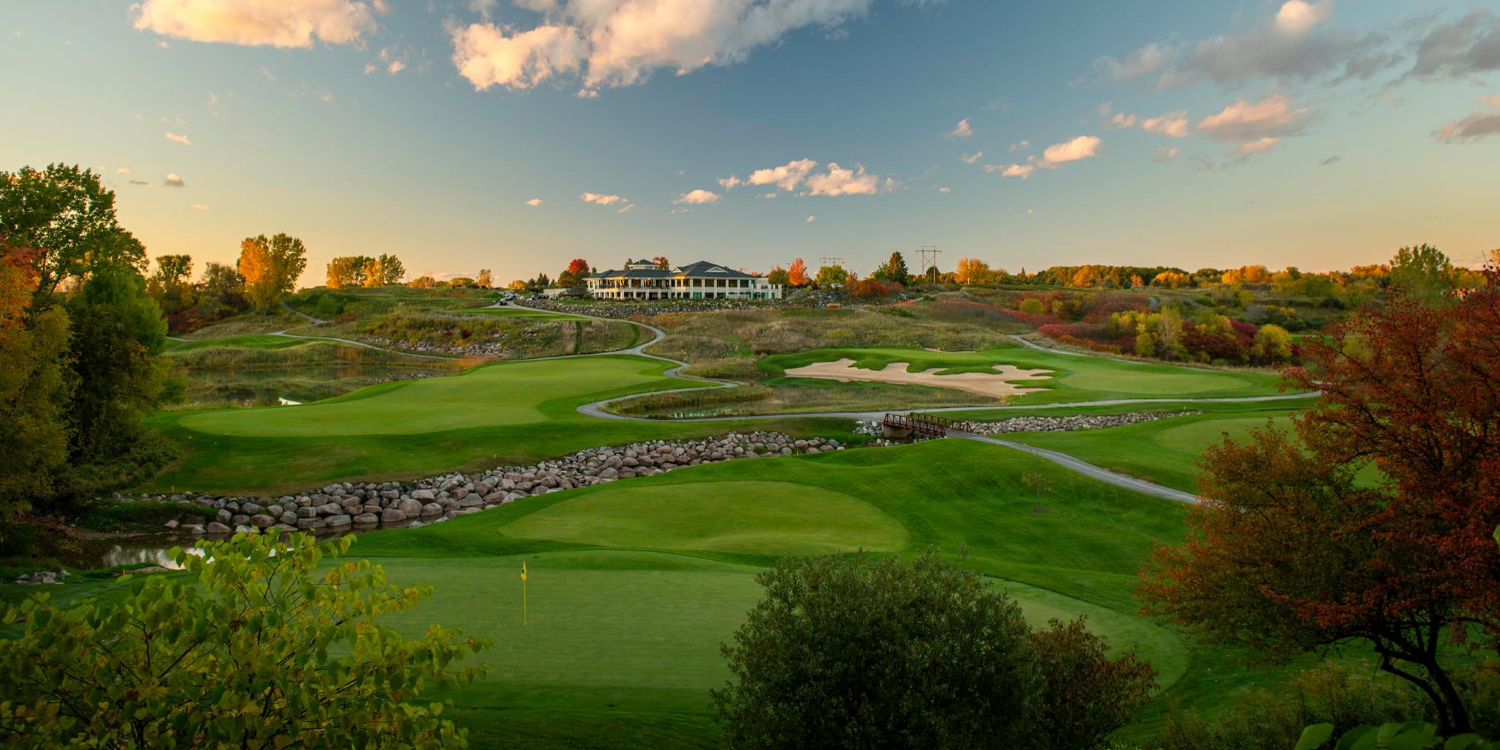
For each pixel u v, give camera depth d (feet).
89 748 15.92
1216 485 43.09
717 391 217.36
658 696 39.73
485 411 182.09
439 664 19.26
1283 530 39.45
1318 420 40.04
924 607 31.27
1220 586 41.73
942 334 346.54
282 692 17.65
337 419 165.48
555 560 66.28
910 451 130.72
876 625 30.22
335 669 18.34
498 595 56.03
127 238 131.54
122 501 108.17
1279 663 41.01
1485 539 29.76
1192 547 43.88
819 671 29.19
